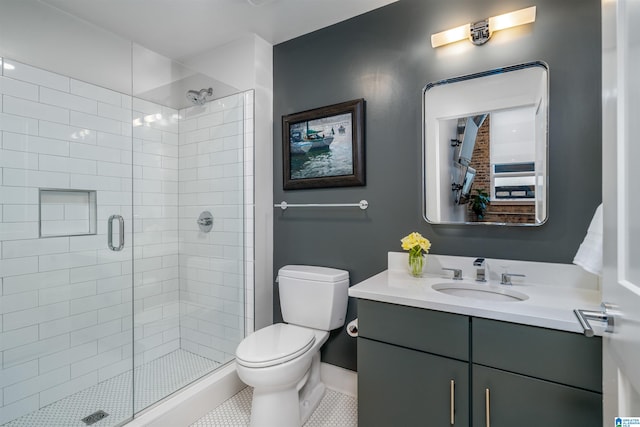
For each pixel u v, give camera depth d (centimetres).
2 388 162
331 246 202
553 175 141
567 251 138
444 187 165
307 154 209
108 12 186
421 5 173
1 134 164
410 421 125
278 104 224
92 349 194
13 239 167
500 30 152
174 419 160
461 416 115
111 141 208
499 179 152
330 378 200
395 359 128
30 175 174
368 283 148
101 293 200
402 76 178
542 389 102
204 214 230
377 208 186
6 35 165
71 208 190
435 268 166
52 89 182
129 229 215
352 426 165
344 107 193
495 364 109
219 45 224
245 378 144
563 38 139
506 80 150
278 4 181
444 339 118
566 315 102
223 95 220
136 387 183
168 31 207
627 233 60
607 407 75
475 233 158
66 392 182
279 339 161
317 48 207
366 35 190
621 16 63
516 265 147
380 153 185
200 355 227
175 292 240
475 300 119
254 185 211
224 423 169
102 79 204
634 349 55
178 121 241
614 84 67
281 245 224
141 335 217
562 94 139
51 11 181
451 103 164
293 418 154
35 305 174
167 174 239
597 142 132
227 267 220
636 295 54
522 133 147
